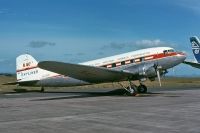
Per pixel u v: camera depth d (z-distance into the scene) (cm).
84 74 2155
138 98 1902
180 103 1557
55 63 1872
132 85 2184
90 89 3262
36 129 905
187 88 3170
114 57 2278
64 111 1319
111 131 859
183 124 945
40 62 1841
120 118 1087
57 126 951
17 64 2625
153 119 1048
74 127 930
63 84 2430
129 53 2245
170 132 830
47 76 2480
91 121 1035
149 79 2216
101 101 1747
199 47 4081
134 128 895
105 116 1145
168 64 2173
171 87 3434
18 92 2830
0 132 866
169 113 1193
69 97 2112
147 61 2166
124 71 2094
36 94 2517
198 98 1853
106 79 2261
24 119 1106
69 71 2081
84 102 1711
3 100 1948
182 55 2198
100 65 2289
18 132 864
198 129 865
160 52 2172
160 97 1955
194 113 1187
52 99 1967
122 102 1659
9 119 1112
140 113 1205
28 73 2569
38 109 1412
